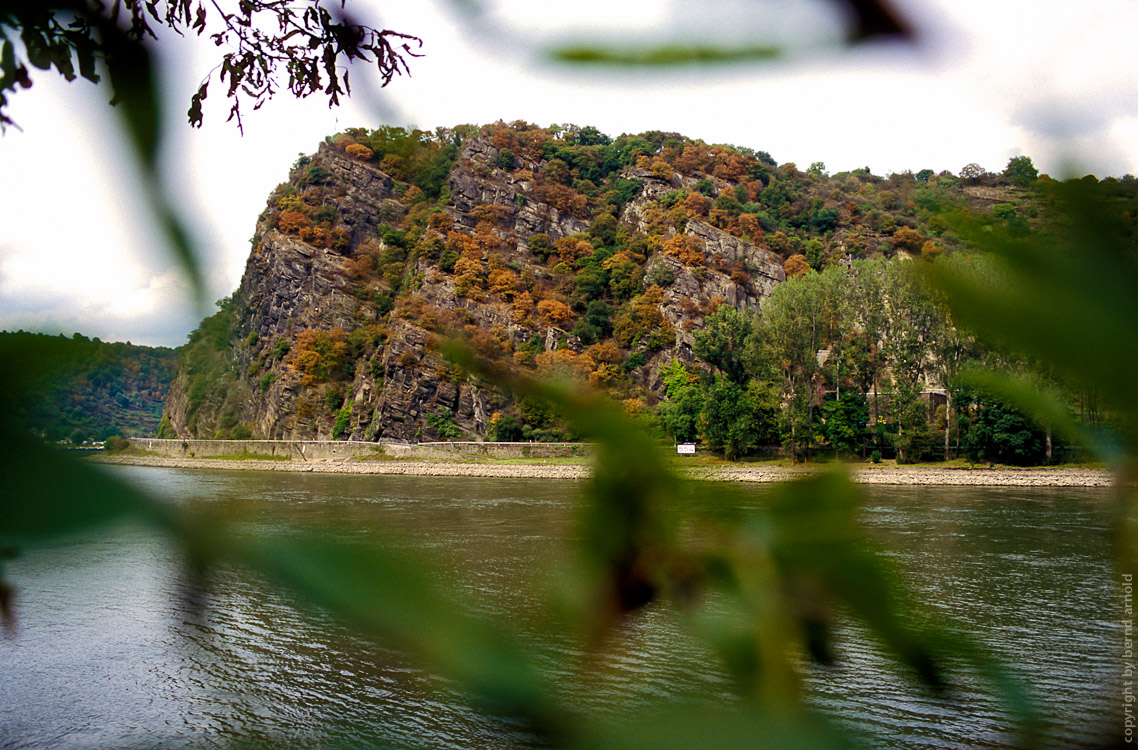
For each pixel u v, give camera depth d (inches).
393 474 2864.2
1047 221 16.8
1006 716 18.4
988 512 1309.1
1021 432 2068.2
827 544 17.8
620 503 18.1
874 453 2266.2
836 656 17.8
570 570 18.0
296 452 3326.8
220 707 473.4
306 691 451.5
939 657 17.8
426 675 15.7
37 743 467.5
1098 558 20.0
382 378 3432.6
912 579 18.1
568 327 3599.9
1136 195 16.2
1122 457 17.9
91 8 15.7
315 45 51.3
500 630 16.8
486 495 1817.2
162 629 617.0
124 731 469.7
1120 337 16.1
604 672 17.1
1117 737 19.6
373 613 14.9
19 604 23.2
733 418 2214.6
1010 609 571.8
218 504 14.8
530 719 16.1
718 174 4532.5
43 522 12.6
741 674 17.4
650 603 17.6
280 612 14.7
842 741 16.5
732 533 18.2
